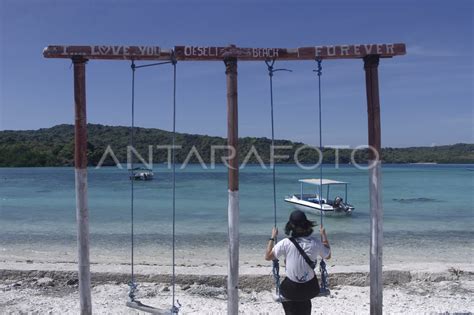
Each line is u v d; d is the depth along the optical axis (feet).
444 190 159.33
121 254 45.03
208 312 22.82
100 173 301.02
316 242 16.24
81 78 17.42
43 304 24.07
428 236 59.88
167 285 28.40
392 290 27.14
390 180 232.73
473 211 92.99
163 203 106.93
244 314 22.63
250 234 59.67
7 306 23.68
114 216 81.76
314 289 15.97
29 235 58.49
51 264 31.53
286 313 16.40
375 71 17.81
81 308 17.85
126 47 17.13
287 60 18.25
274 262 17.46
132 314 22.45
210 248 48.91
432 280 29.04
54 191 150.30
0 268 29.84
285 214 85.97
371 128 17.89
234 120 17.25
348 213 85.51
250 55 17.35
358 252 46.65
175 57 17.30
